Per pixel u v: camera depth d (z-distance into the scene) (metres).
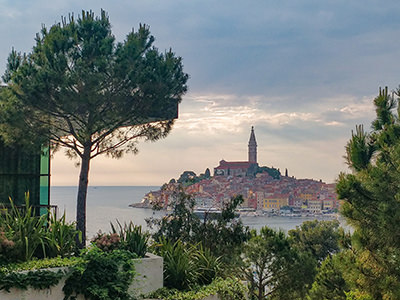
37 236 8.79
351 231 8.97
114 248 9.53
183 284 9.62
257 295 15.12
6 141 12.73
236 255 14.81
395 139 8.59
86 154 13.29
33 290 7.82
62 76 11.59
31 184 15.08
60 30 12.33
